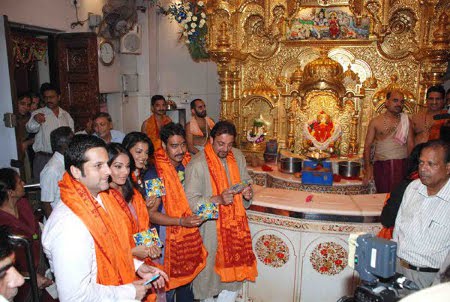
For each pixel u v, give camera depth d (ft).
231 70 20.44
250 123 21.18
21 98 17.12
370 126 15.52
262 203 9.63
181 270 8.66
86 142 5.63
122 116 23.91
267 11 19.49
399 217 7.65
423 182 6.89
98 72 19.53
